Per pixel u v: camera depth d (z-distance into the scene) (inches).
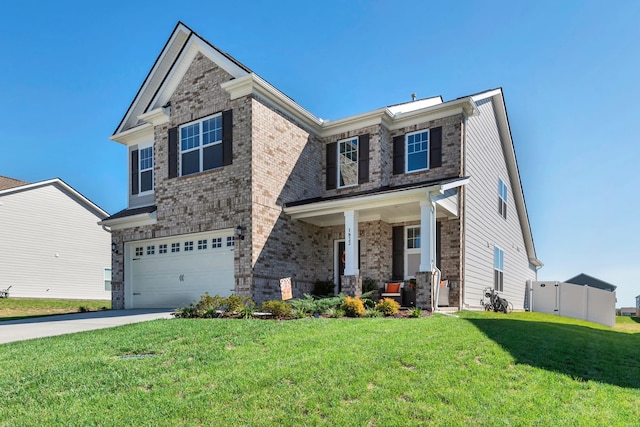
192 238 573.3
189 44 581.9
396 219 581.3
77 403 179.5
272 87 538.3
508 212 815.7
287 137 573.9
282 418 164.2
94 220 1123.9
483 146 653.3
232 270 530.0
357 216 518.0
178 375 210.5
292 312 390.0
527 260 975.6
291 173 576.7
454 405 178.5
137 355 254.7
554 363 247.1
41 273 985.5
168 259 595.8
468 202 569.9
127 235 631.2
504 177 796.0
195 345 268.5
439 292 505.0
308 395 183.6
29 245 967.6
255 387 191.5
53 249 1016.2
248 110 522.6
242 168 519.5
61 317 502.6
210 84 565.3
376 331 303.3
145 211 612.1
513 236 849.5
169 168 593.6
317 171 629.3
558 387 207.6
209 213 543.5
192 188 565.3
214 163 552.4
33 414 169.3
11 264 929.5
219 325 331.9
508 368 231.6
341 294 472.1
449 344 267.9
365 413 168.7
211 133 561.0
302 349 251.8
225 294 530.9
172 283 586.6
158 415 167.3
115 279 638.5
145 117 617.6
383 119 589.0
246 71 524.7
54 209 1027.3
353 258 503.5
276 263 534.9
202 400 179.6
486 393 192.5
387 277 568.4
